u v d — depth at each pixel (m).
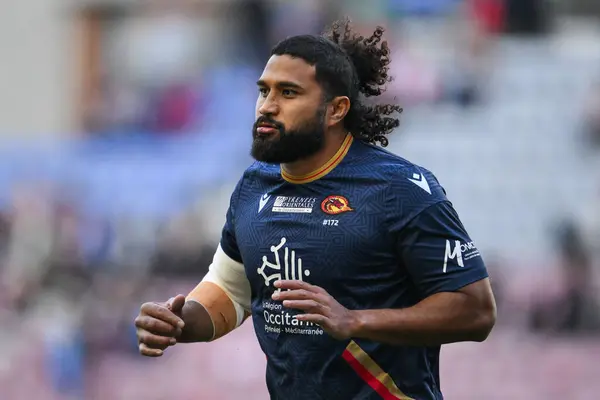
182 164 39.47
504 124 44.25
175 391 31.09
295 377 12.39
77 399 31.62
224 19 48.94
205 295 13.30
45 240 36.03
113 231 36.88
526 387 31.44
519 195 42.56
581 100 44.84
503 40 47.50
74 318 32.50
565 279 34.75
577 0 56.28
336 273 12.05
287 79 12.05
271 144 12.09
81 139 40.66
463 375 31.62
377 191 12.05
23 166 38.56
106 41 51.62
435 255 11.91
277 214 12.42
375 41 13.16
